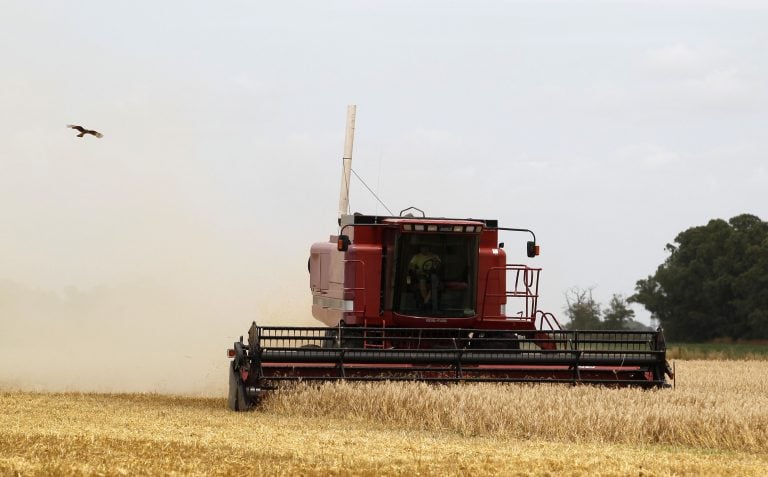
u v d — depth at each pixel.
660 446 26.22
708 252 158.25
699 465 22.16
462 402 28.70
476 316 35.81
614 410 27.69
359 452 22.86
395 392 29.84
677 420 27.23
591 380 33.78
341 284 36.22
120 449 22.14
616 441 26.89
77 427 26.45
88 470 18.86
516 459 22.19
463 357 33.41
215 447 23.12
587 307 142.50
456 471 20.38
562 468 21.05
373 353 33.00
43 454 20.91
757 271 150.62
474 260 35.97
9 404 32.84
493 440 26.17
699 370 61.81
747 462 23.31
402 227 35.03
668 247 166.62
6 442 22.73
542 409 27.91
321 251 39.59
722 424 27.00
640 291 164.75
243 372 32.12
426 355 33.25
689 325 158.00
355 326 35.75
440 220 35.75
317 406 31.02
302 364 32.84
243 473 19.30
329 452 22.73
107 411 31.41
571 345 34.97
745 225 163.25
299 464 20.77
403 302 35.78
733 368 64.56
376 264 35.78
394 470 20.31
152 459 20.69
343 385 30.97
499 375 33.94
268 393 31.89
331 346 35.69
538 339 35.31
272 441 24.42
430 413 28.95
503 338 35.25
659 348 34.34
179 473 19.05
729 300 154.62
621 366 34.22
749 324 149.75
